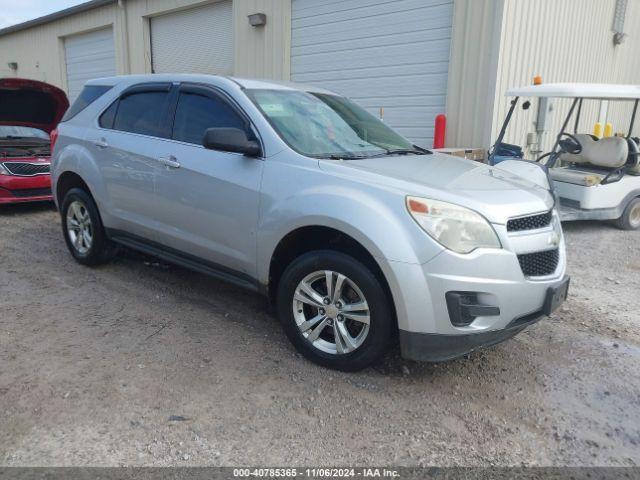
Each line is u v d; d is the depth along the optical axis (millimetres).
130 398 3076
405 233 3008
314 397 3158
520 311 3102
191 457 2615
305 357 3576
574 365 3654
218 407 3025
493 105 8430
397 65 9648
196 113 4223
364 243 3070
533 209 3252
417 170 3576
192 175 4008
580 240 7258
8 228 7102
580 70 11383
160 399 3078
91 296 4617
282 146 3639
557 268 3416
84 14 16625
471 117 8711
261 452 2676
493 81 8359
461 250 2959
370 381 3352
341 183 3309
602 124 13117
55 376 3279
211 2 12836
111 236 4988
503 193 3277
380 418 2986
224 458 2619
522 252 3107
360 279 3174
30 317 4145
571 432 2926
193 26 13570
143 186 4441
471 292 2959
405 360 3629
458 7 8555
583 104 12055
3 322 4039
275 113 3916
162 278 5117
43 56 19109
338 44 10453
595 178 7465
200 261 4188
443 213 2998
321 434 2830
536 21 9070
